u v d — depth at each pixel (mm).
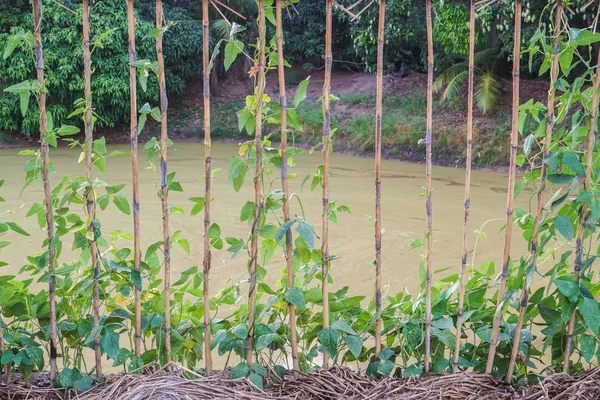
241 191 9102
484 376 1983
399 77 15789
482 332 2043
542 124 1922
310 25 17562
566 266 2002
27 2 14156
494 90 12703
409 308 2223
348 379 1987
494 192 9273
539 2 9758
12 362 2121
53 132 1928
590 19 9359
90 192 1962
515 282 2066
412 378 1982
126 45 14367
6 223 2002
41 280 1950
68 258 5414
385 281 4902
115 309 2033
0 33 13898
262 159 1974
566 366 2023
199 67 17219
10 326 2219
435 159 12461
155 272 2178
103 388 1955
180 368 1988
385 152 13203
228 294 2240
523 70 14352
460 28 12094
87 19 1867
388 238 6402
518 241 6211
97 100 14422
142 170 11328
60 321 2166
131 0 1866
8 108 14031
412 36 13883
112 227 6777
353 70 17969
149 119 16484
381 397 1904
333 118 14656
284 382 2018
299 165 12141
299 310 2158
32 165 1956
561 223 1816
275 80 17141
